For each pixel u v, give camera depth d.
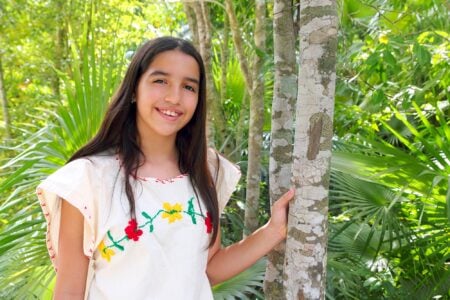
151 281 1.66
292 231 1.79
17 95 6.92
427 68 3.91
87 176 1.67
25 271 2.49
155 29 6.25
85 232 1.69
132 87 1.76
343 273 3.03
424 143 2.89
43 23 6.05
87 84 2.84
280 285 2.23
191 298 1.70
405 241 3.31
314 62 1.72
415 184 2.95
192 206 1.76
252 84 3.37
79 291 1.71
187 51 1.76
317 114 1.73
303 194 1.76
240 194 3.86
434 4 3.81
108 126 1.76
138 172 1.75
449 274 3.04
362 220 3.48
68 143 2.82
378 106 4.02
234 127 4.39
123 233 1.66
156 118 1.74
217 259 1.96
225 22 4.41
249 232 3.06
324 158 1.74
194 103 1.77
